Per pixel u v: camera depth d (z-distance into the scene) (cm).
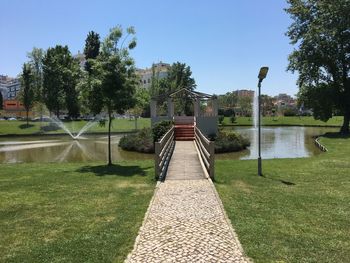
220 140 2844
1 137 4634
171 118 3331
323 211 881
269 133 4872
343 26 3809
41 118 6328
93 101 1659
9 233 747
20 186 1220
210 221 787
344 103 4200
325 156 2058
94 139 4131
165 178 1309
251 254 612
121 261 593
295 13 4156
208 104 4581
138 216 834
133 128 5572
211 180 1262
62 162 2081
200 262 573
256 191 1106
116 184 1236
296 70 4228
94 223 798
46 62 5928
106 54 1667
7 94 17212
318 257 605
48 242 691
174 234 703
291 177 1361
